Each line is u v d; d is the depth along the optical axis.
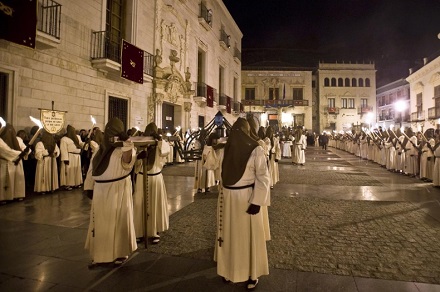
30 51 8.60
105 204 3.47
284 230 4.95
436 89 24.05
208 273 3.44
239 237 3.03
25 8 7.76
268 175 3.06
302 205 6.67
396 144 12.57
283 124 32.97
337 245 4.29
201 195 7.73
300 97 42.91
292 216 5.79
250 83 42.84
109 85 12.12
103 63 10.98
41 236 4.58
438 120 21.50
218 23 26.62
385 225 5.22
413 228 5.05
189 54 20.16
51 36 8.63
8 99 8.01
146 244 4.11
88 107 10.94
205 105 22.83
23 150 6.89
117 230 3.54
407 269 3.53
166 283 3.20
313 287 3.12
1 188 6.46
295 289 3.08
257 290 3.06
